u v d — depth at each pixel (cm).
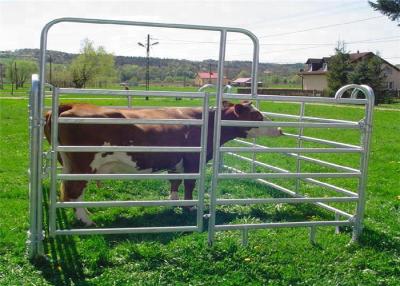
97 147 552
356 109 3975
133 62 11338
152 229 580
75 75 8088
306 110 3747
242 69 9412
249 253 583
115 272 528
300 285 523
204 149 585
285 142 1748
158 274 527
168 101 3872
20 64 9031
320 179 1068
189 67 11550
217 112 577
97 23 530
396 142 1875
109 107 707
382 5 5241
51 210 547
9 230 637
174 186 822
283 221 739
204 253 573
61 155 668
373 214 789
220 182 961
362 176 653
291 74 14162
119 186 906
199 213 596
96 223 697
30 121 545
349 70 6425
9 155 1275
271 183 905
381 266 576
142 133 707
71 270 530
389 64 8294
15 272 518
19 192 848
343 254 604
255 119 765
